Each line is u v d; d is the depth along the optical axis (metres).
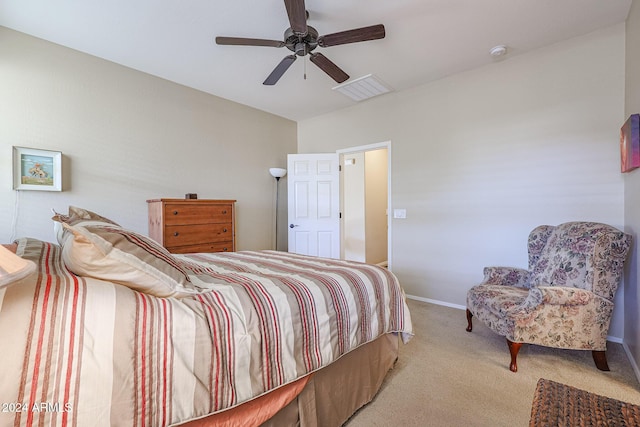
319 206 4.38
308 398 1.26
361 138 4.09
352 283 1.52
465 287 3.19
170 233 2.88
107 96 2.85
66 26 2.33
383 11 2.19
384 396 1.70
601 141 2.42
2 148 2.30
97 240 0.95
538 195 2.73
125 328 0.80
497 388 1.75
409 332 1.79
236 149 4.01
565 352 2.19
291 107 4.23
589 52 2.46
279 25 2.35
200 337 0.90
